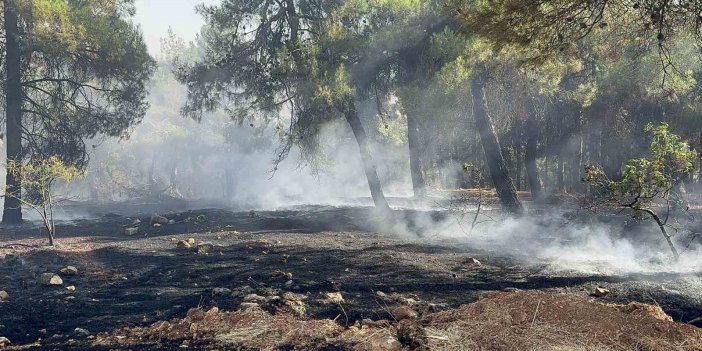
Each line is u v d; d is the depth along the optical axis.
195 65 23.73
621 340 5.18
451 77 15.88
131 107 24.42
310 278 9.52
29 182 14.88
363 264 10.72
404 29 17.25
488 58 16.09
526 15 8.23
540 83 19.61
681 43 17.23
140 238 15.52
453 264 10.54
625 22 9.79
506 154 32.41
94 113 24.23
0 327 7.11
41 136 22.55
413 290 8.62
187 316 7.24
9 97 21.25
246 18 23.00
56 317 7.56
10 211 20.19
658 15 8.27
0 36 22.09
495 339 5.27
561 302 6.01
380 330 6.09
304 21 21.59
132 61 23.31
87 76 24.27
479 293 8.37
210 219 19.73
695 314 7.05
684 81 19.20
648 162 10.23
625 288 8.32
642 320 5.60
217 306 7.77
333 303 7.83
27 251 12.98
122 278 10.13
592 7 8.47
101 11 23.48
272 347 5.84
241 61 22.28
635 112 25.11
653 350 4.97
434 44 16.69
